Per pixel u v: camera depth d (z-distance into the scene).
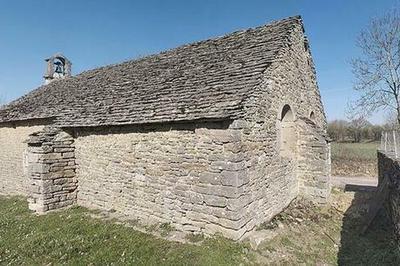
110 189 9.66
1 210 10.91
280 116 9.45
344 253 7.35
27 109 15.04
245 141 7.10
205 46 12.05
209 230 7.07
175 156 7.82
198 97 7.95
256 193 7.64
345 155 24.08
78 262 6.16
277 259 6.43
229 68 9.01
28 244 7.08
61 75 21.36
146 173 8.55
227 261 5.96
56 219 8.95
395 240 7.37
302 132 10.98
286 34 9.88
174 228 7.75
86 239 7.24
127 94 10.75
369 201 11.27
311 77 13.05
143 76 11.91
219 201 6.88
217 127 6.99
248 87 7.54
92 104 11.41
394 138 12.23
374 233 8.53
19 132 14.23
